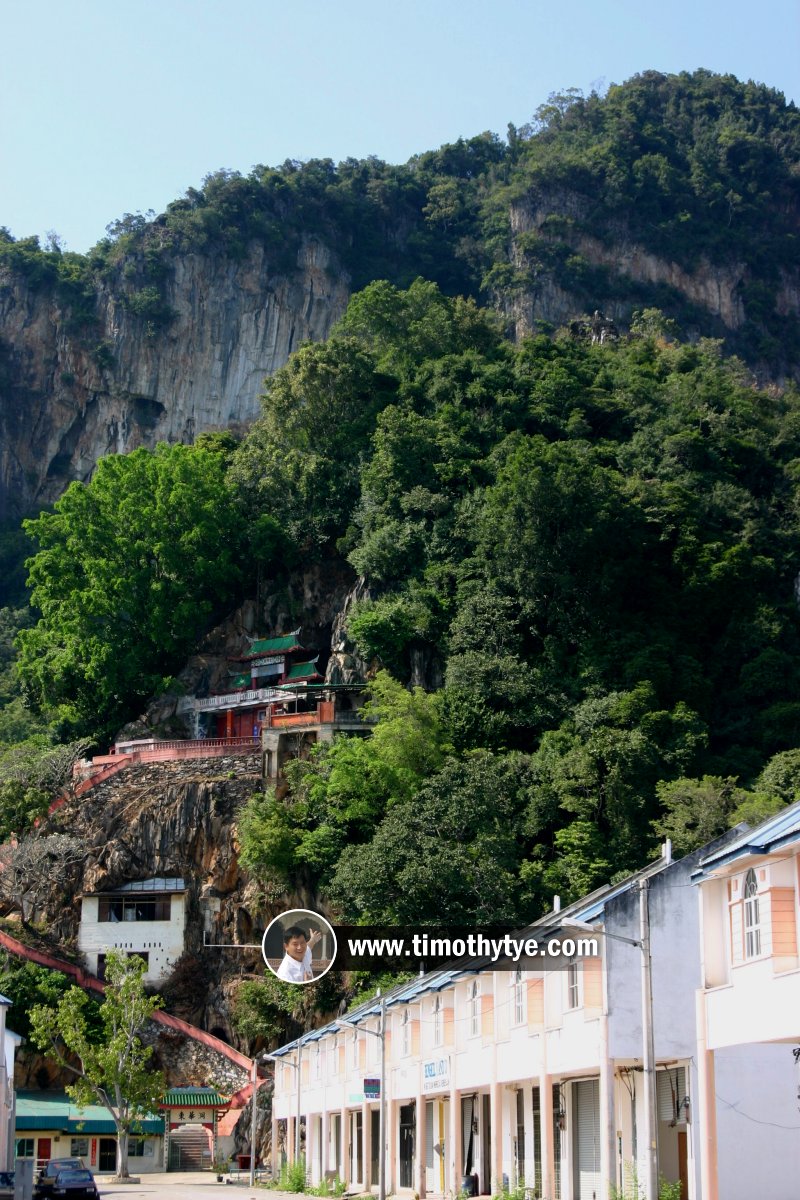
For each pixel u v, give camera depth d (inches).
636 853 3538.4
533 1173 2036.2
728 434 5191.9
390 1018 2546.8
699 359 6097.4
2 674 6658.5
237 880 4020.7
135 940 4025.6
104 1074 3302.2
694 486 4845.0
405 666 4453.7
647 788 3649.1
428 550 4635.8
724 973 1466.5
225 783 4185.5
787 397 5876.0
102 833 4188.0
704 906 1486.2
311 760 4138.8
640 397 5413.4
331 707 4190.5
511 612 4375.0
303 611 5017.2
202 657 5014.8
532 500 4335.6
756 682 4220.0
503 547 4402.1
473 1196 2084.2
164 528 5054.1
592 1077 1892.2
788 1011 1307.8
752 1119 1565.0
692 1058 1609.3
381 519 4817.9
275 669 4795.8
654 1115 1462.8
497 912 3368.6
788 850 1320.1
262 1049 3732.8
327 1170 3006.9
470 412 5118.1
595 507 4355.3
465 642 4313.5
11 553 7701.8
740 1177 1550.2
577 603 4345.5
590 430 5206.7
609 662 4156.0
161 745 4475.9
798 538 4790.8
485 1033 2050.9
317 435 5374.0
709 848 1679.4
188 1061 3681.1
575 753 3718.0
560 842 3560.5
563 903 3442.4
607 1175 1579.7
